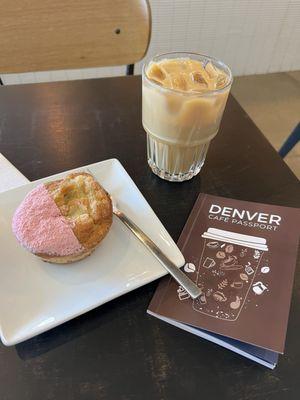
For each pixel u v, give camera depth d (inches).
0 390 14.9
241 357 16.2
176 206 23.5
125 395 15.0
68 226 18.1
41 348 16.2
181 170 25.0
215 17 74.6
